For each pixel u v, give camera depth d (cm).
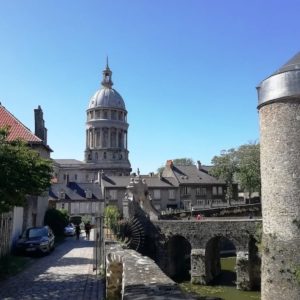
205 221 3253
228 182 6406
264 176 2494
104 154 10650
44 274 1574
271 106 2439
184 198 6781
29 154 1494
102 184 6988
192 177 7012
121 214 3800
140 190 4006
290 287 2275
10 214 2138
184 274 3603
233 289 2983
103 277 1448
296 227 2284
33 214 2959
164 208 6694
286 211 2328
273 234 2392
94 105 10994
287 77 2356
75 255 2230
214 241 3506
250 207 4175
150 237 3588
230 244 4306
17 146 1474
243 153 6078
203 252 3231
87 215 6212
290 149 2333
